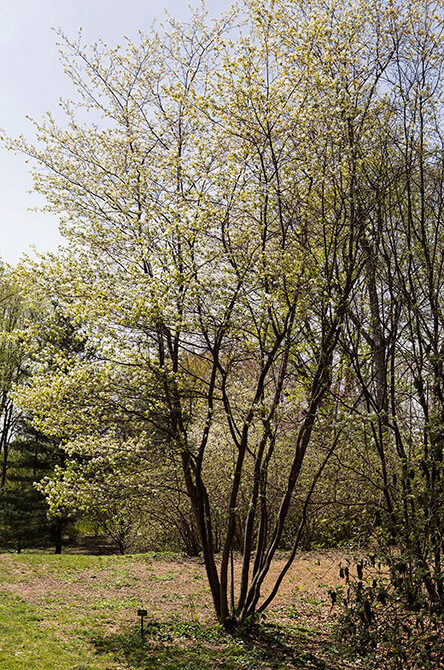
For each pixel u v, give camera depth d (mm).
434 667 6484
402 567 7074
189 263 10531
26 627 10820
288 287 10672
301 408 11891
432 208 11766
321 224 11188
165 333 10961
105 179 12414
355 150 10812
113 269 12039
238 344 11305
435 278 11891
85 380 11180
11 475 31797
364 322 12227
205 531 11836
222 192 10617
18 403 11688
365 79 11055
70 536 28125
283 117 11031
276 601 13375
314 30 10531
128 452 11375
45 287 11531
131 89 12773
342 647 7754
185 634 10984
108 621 11773
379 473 11258
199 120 11516
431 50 11062
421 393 9750
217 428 16203
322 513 13250
